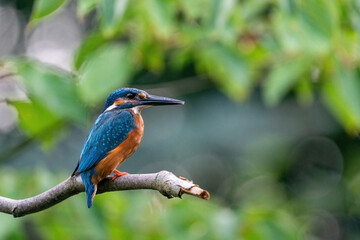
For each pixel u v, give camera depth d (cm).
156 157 1925
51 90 880
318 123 2052
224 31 915
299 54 953
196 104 1959
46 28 2114
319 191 2064
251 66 1037
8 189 862
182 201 912
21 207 705
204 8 907
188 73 1792
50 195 711
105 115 910
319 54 916
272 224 895
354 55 923
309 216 2020
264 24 989
